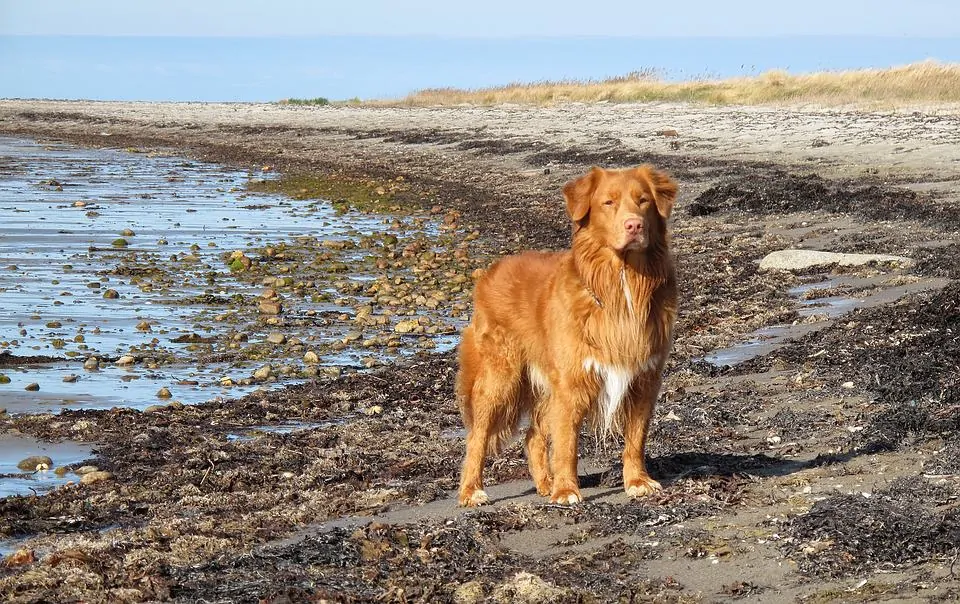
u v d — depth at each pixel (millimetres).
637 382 6824
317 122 45281
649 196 6684
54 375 11609
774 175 22328
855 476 6785
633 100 41594
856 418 8195
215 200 27531
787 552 5602
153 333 13602
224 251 19797
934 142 24766
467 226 21922
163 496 7875
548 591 5367
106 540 6777
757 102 37406
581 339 6684
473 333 7426
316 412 10164
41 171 33969
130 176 32875
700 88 42094
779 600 5078
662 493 6793
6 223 22859
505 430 7426
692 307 13516
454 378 11188
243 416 10023
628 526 6301
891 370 9258
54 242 20578
